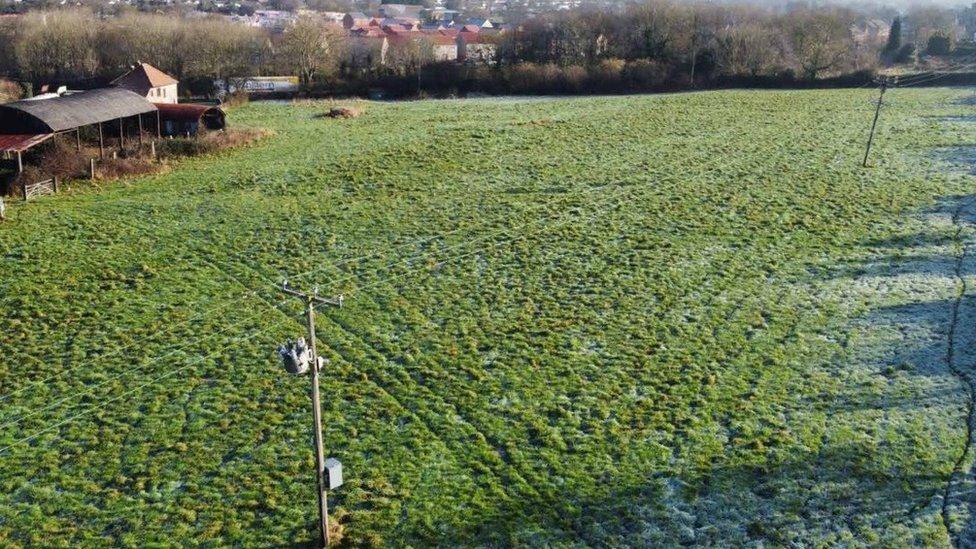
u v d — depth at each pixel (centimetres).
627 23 10838
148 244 4006
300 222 4366
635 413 2647
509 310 3381
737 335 3156
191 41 9744
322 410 2656
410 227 4309
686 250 4009
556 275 3719
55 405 2681
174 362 2939
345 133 6562
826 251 4003
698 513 2186
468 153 5828
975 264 3809
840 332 3164
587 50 10719
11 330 3156
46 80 9575
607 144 6172
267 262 3834
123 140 5938
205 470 2377
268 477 2341
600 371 2908
